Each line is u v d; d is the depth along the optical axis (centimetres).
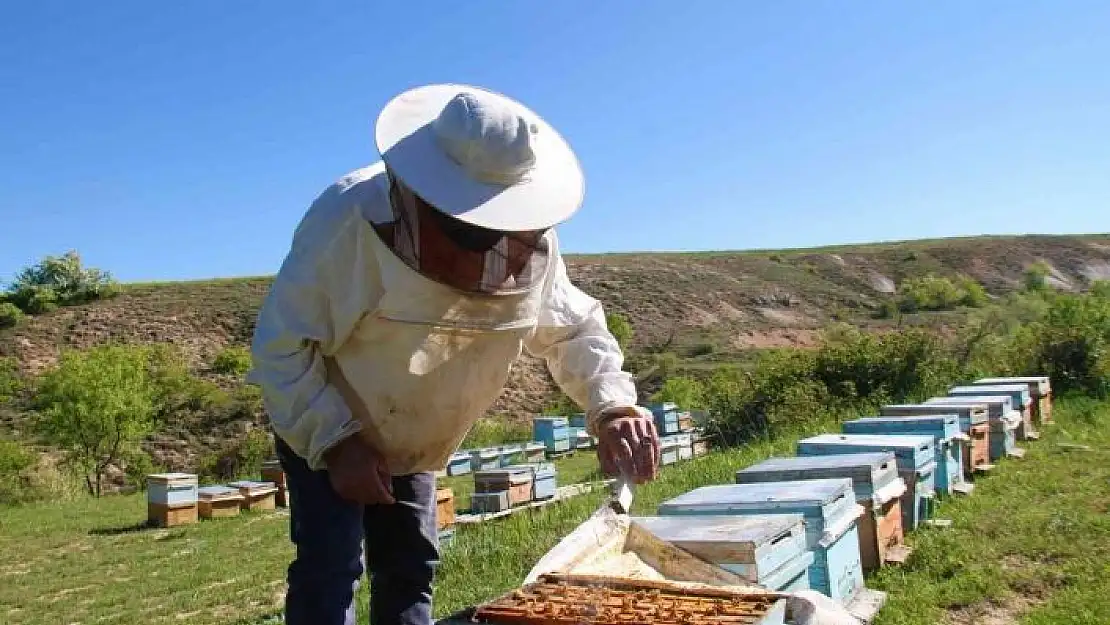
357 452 206
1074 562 589
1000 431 988
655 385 3519
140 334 3825
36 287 4116
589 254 6144
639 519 444
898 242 6931
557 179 203
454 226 191
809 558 439
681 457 1577
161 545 1252
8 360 3484
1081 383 1504
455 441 233
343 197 200
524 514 1095
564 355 241
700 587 240
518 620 209
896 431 802
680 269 5472
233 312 4138
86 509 1750
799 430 1423
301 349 205
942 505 758
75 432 2330
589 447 2314
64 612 889
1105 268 6000
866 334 1722
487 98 192
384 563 239
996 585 550
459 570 721
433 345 204
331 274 200
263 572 1001
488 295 200
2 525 1554
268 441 2545
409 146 191
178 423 2872
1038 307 4294
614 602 223
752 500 470
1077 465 919
